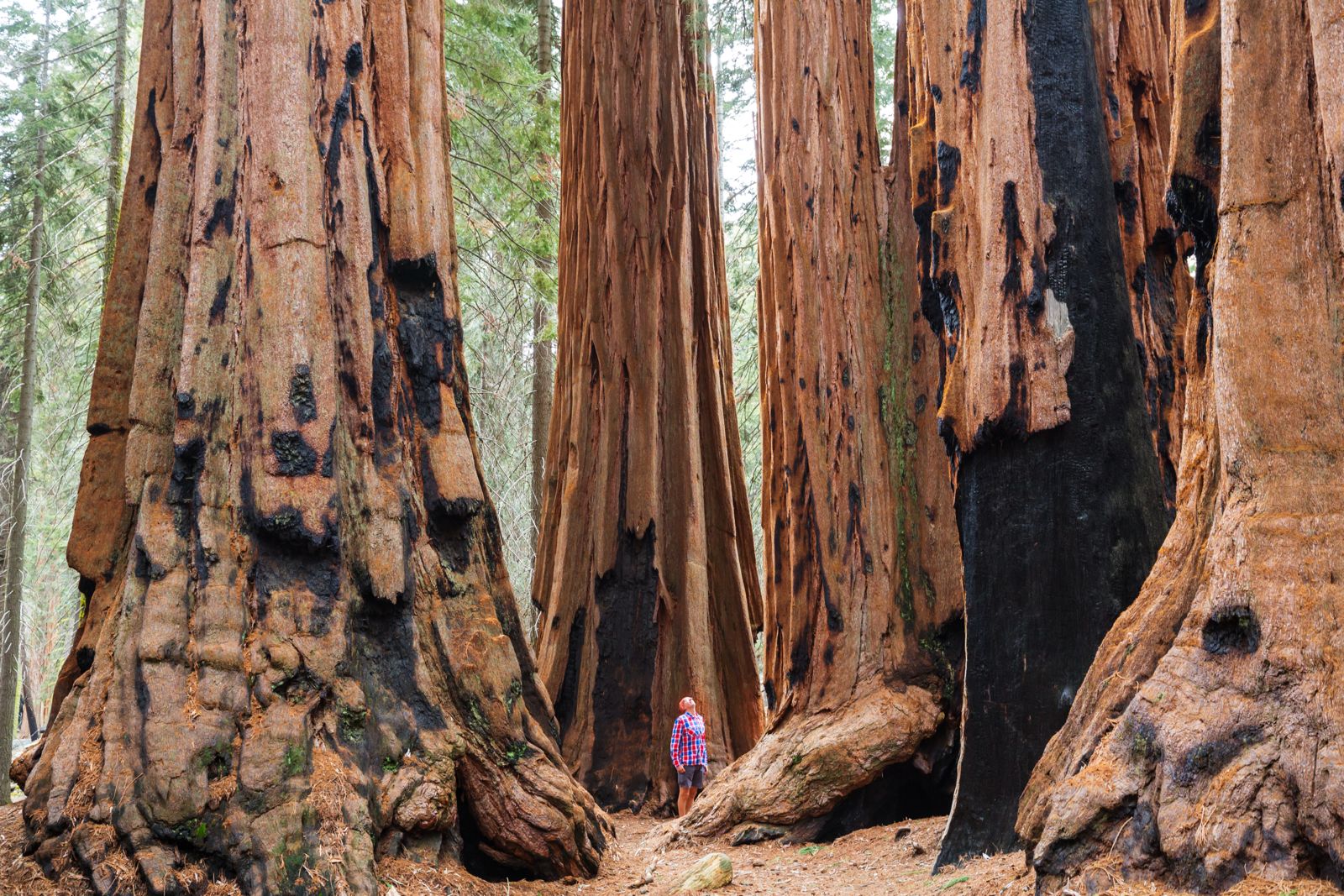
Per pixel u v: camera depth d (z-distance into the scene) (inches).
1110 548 252.4
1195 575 164.9
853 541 370.9
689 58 559.5
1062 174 267.1
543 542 547.2
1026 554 258.4
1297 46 156.6
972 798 257.0
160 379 218.1
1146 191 314.2
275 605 206.1
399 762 210.2
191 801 180.5
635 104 543.5
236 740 189.9
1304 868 129.6
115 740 185.9
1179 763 144.2
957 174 286.4
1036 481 259.6
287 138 225.9
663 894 241.3
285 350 216.5
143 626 194.1
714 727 490.6
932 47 295.9
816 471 376.8
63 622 1286.9
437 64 260.8
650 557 508.7
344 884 181.3
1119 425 259.6
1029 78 271.9
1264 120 157.9
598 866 252.1
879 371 384.5
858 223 394.3
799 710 366.6
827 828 338.6
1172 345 309.0
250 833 180.7
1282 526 145.6
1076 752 171.8
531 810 229.9
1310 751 132.6
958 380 277.1
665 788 477.7
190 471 211.3
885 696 349.1
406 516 233.1
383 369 237.0
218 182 223.6
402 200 247.8
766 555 438.3
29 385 637.3
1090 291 262.5
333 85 235.6
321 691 202.1
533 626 826.2
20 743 1118.4
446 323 254.7
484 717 231.0
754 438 879.7
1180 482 175.9
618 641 504.1
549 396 729.0
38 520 998.4
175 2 235.9
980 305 271.3
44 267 656.4
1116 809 150.3
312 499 211.6
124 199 234.8
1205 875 134.7
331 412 218.7
